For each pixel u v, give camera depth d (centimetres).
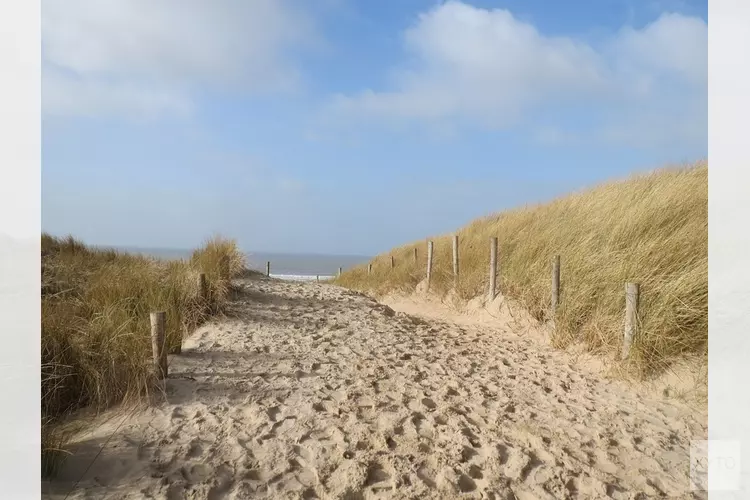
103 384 414
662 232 720
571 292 712
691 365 493
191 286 775
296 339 661
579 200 1156
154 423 386
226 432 374
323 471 326
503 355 647
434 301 1133
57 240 1191
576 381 538
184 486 301
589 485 325
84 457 331
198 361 538
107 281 712
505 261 984
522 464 346
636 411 452
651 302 575
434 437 384
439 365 580
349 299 1059
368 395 464
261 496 296
